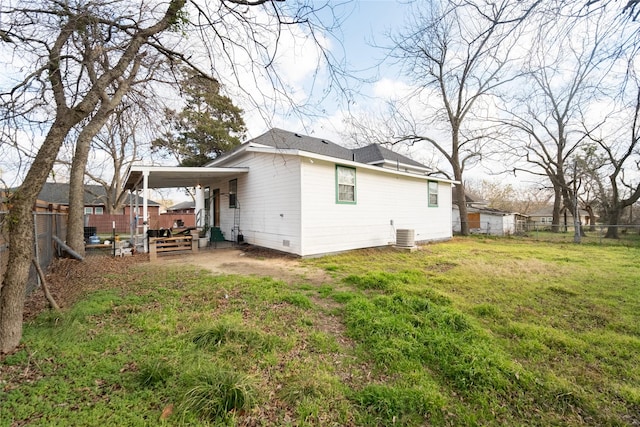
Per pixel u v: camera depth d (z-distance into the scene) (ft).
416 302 14.15
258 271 22.18
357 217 33.96
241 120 69.41
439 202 48.96
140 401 7.02
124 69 12.87
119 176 65.82
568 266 25.32
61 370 8.13
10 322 9.23
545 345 10.69
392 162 51.98
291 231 29.30
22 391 7.18
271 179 32.40
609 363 9.61
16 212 9.70
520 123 56.49
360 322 12.09
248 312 13.17
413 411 7.29
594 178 62.85
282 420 6.79
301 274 21.35
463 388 8.25
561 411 7.47
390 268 23.94
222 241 41.75
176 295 15.35
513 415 7.36
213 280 18.43
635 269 24.04
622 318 13.21
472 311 13.84
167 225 81.61
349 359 9.61
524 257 30.73
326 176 30.58
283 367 8.93
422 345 10.30
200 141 63.93
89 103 11.34
